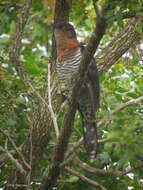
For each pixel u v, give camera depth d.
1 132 9.09
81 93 10.39
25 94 9.53
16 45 9.12
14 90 9.45
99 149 9.38
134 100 7.29
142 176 8.45
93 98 10.26
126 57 10.96
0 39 8.98
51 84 9.88
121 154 7.30
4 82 8.76
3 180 9.56
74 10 10.87
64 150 7.71
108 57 10.20
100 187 7.90
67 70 10.27
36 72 9.70
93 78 10.16
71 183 8.98
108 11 7.00
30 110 10.02
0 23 10.77
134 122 6.95
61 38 10.27
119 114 7.22
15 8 10.79
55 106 9.60
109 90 9.94
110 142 6.92
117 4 7.04
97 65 10.16
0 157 8.73
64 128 7.65
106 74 10.27
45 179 7.98
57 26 10.23
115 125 6.78
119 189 8.98
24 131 9.75
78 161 7.86
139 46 10.55
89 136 9.43
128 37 10.12
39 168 9.66
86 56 7.34
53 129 10.16
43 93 9.71
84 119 10.08
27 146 9.30
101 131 9.77
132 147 6.60
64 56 10.24
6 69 9.27
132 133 6.58
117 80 10.38
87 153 8.95
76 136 9.77
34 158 9.20
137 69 10.91
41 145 9.33
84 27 12.00
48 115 9.42
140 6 7.14
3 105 9.41
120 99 8.95
